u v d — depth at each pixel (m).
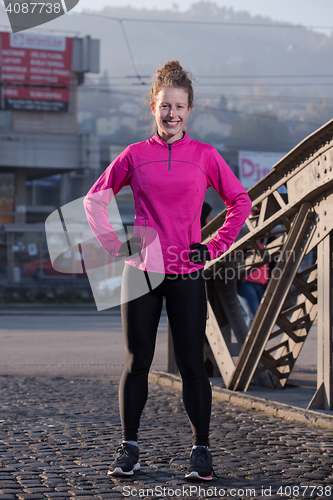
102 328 17.39
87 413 5.96
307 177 5.48
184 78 3.64
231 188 3.68
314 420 5.32
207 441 3.68
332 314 5.50
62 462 3.98
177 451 4.31
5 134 37.44
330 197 5.37
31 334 15.59
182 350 3.62
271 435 4.91
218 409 6.17
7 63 38.53
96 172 76.31
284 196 6.37
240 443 4.61
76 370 9.67
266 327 6.55
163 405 6.43
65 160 38.47
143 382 3.72
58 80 39.56
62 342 13.78
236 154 53.56
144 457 4.13
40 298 29.98
